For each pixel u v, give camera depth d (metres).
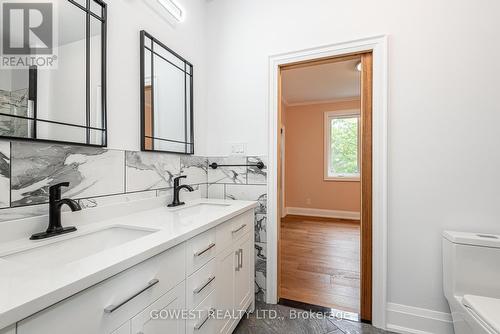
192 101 1.83
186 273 0.98
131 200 1.31
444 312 1.44
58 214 0.90
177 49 1.70
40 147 0.91
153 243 0.80
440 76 1.44
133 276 0.72
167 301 0.87
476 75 1.38
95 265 0.62
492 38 1.35
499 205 1.34
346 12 1.64
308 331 1.51
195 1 1.92
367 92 1.62
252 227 1.74
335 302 1.84
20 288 0.49
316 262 2.59
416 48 1.48
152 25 1.48
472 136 1.39
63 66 0.99
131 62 1.32
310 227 4.05
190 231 0.97
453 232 1.38
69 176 1.01
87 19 1.08
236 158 1.96
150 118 1.44
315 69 3.22
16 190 0.84
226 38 2.00
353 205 4.73
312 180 5.03
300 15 1.77
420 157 1.48
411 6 1.50
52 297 0.49
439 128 1.44
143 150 1.37
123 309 0.69
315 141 5.00
